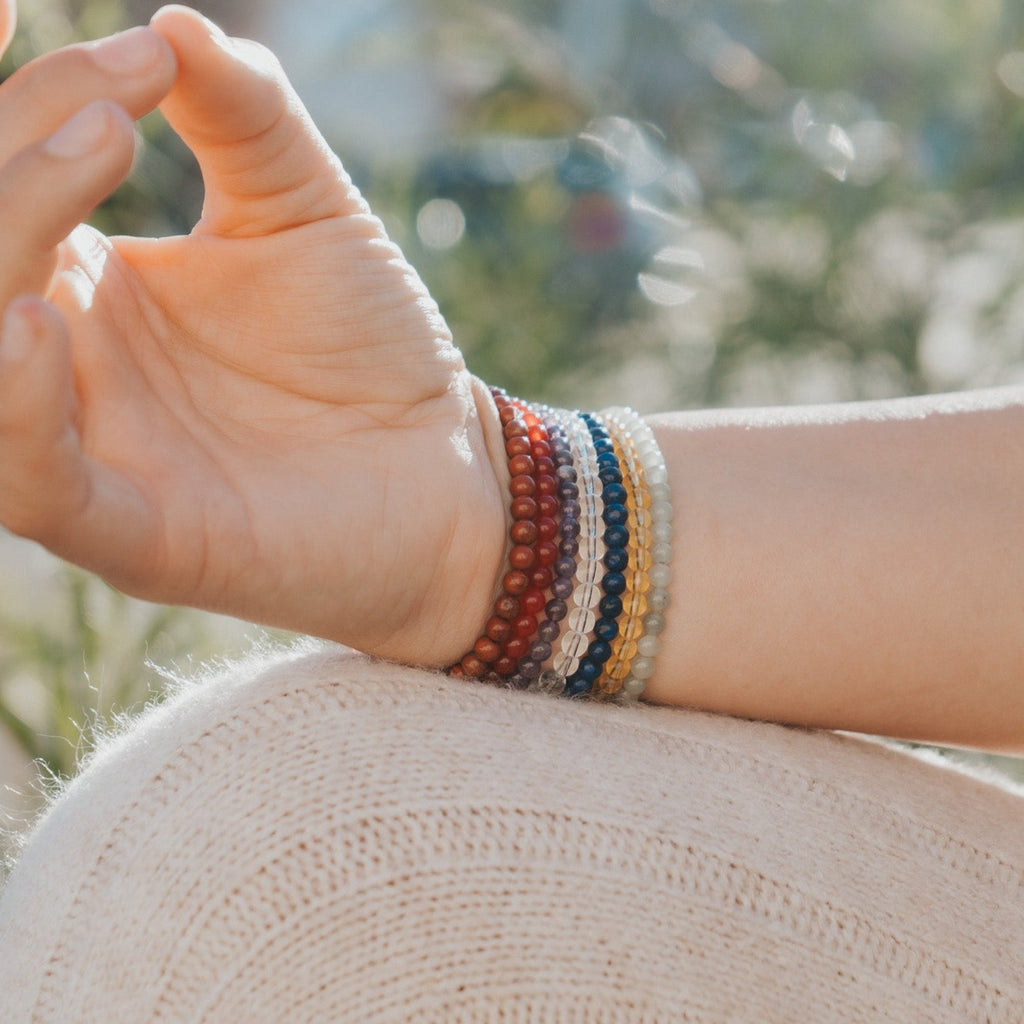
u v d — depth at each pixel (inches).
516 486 21.2
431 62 62.8
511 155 60.8
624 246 54.6
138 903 20.1
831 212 49.9
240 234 20.2
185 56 19.4
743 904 20.4
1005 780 22.6
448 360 20.9
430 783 20.3
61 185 18.7
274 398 20.4
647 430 21.7
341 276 20.3
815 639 21.4
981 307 47.8
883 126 55.9
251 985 19.9
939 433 22.0
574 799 20.5
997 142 53.0
